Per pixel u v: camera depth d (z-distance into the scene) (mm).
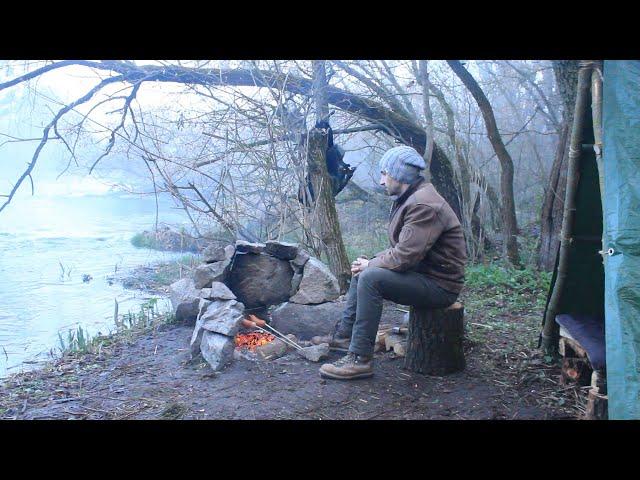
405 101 10289
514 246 8445
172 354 4914
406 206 3996
